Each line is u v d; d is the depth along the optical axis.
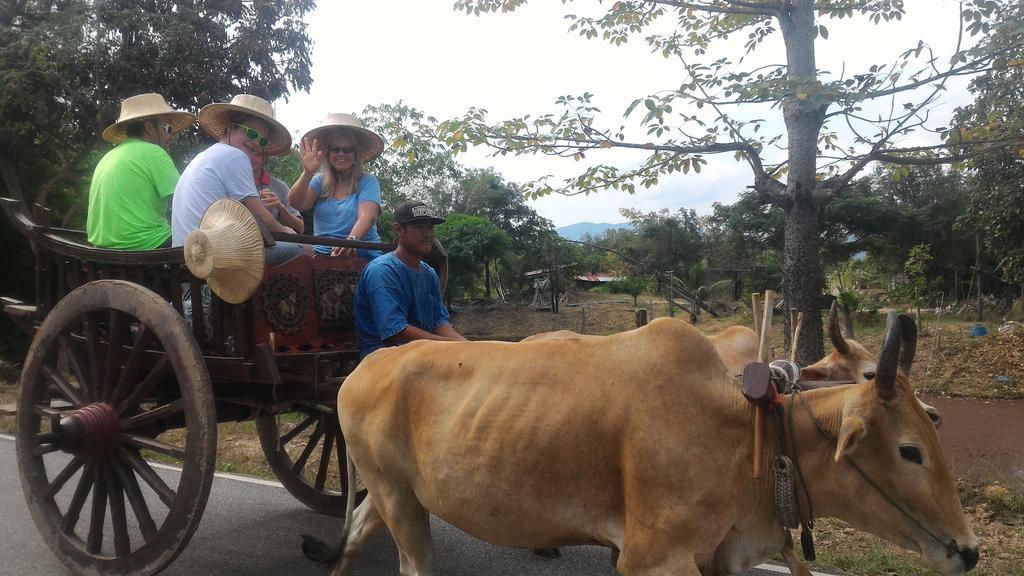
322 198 5.58
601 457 2.94
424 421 3.33
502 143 7.45
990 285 26.86
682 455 2.83
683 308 25.36
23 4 15.81
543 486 3.01
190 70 15.14
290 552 4.97
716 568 3.04
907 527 2.82
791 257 7.57
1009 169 17.92
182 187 4.45
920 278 24.33
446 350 3.42
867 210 30.02
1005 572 4.47
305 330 4.34
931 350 14.65
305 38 16.47
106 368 4.28
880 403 2.79
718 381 3.01
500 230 31.61
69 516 4.43
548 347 3.20
